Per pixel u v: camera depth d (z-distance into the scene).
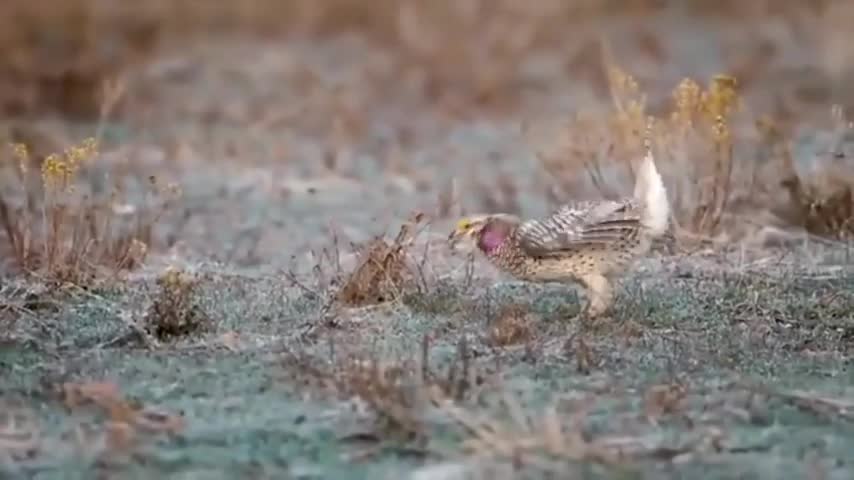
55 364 14.88
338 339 15.48
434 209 22.98
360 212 23.45
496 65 37.81
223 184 25.81
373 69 38.41
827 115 30.94
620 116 22.41
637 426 12.99
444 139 30.97
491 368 14.39
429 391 13.34
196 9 42.25
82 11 39.66
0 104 33.28
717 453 12.43
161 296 16.25
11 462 12.30
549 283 17.28
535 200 23.83
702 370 14.52
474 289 17.45
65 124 31.97
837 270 18.56
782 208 21.31
